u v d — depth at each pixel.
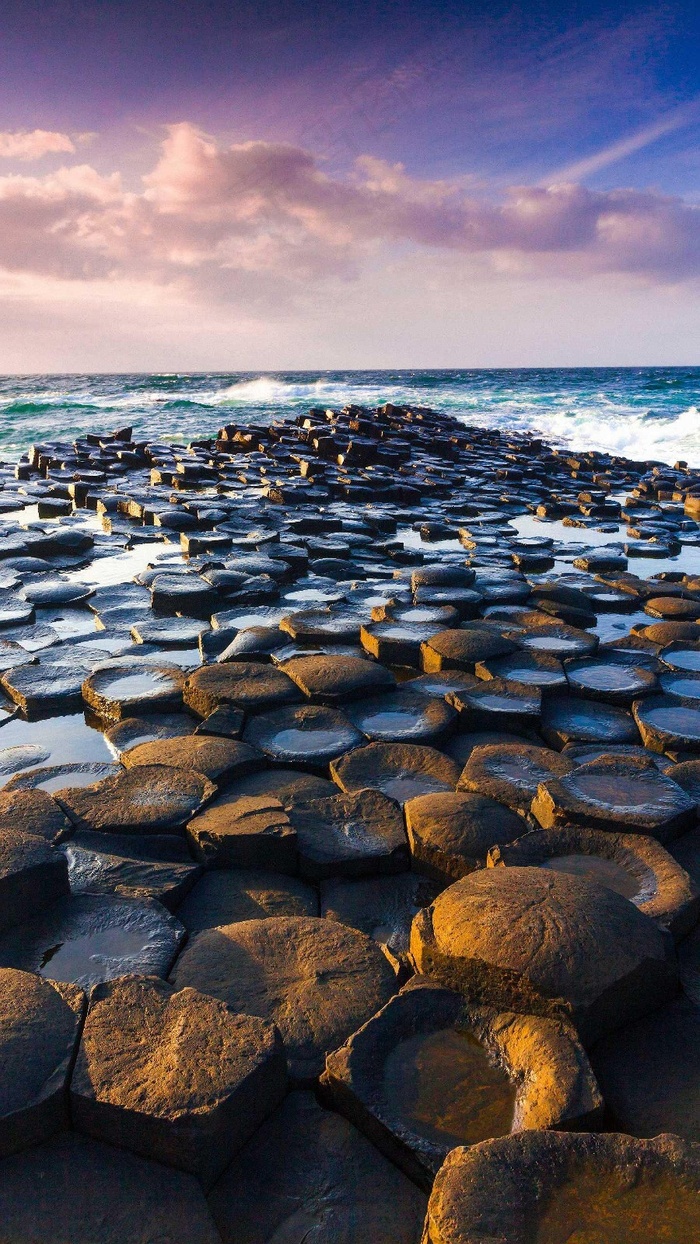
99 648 5.78
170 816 3.22
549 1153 1.70
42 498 12.73
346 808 3.42
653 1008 2.27
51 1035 2.01
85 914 2.70
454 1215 1.59
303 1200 1.79
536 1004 2.13
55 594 6.92
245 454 17.39
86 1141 1.87
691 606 6.73
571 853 2.97
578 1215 1.60
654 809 3.16
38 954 2.52
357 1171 1.86
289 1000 2.32
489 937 2.26
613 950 2.21
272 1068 1.97
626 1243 1.54
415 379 64.62
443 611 6.32
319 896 3.02
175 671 5.05
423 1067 2.08
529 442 19.88
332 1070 2.01
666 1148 1.71
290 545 8.91
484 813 3.25
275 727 4.26
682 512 12.21
